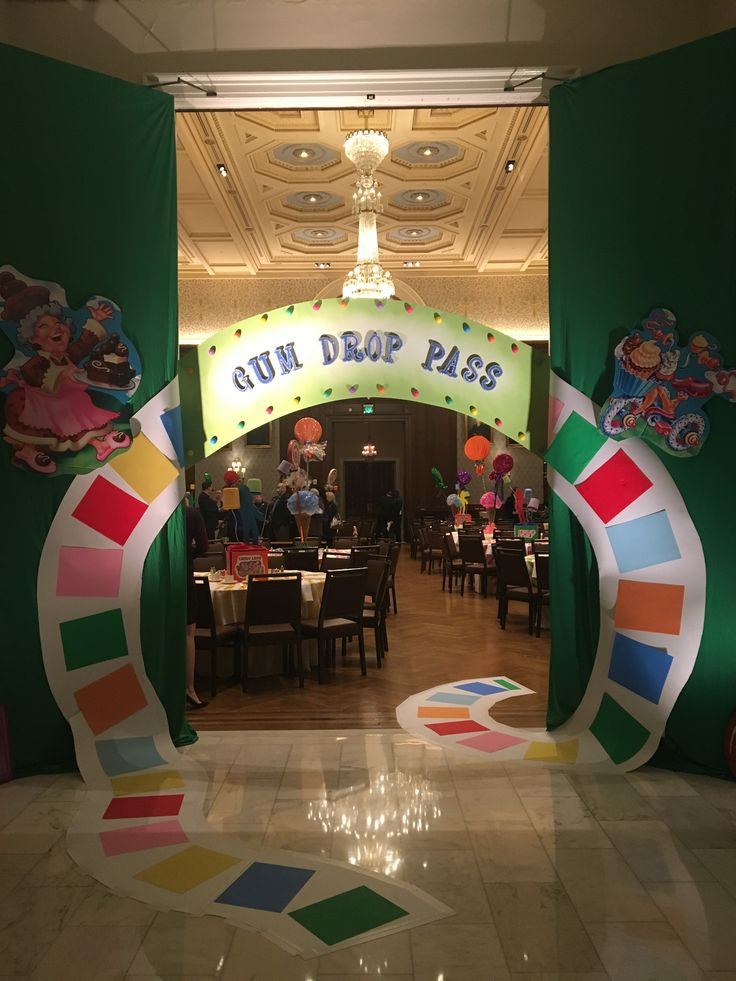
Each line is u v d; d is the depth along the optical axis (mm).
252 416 4664
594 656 4457
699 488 4160
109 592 4305
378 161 7934
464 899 2695
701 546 4148
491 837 3197
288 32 4691
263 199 9875
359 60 4680
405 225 10914
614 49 4668
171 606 4488
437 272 13156
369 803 3576
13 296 4086
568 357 4496
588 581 4492
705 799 3613
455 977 2252
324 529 10688
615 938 2447
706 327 4152
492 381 4684
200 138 7918
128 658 4340
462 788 3748
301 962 2334
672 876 2854
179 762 4160
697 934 2463
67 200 4234
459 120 7777
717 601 4105
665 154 4250
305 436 7207
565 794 3678
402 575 12883
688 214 4195
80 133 4281
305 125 7918
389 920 2562
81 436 4223
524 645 7184
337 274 13234
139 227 4461
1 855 3084
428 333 4707
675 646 4168
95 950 2410
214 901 2699
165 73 4664
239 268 12812
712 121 4145
